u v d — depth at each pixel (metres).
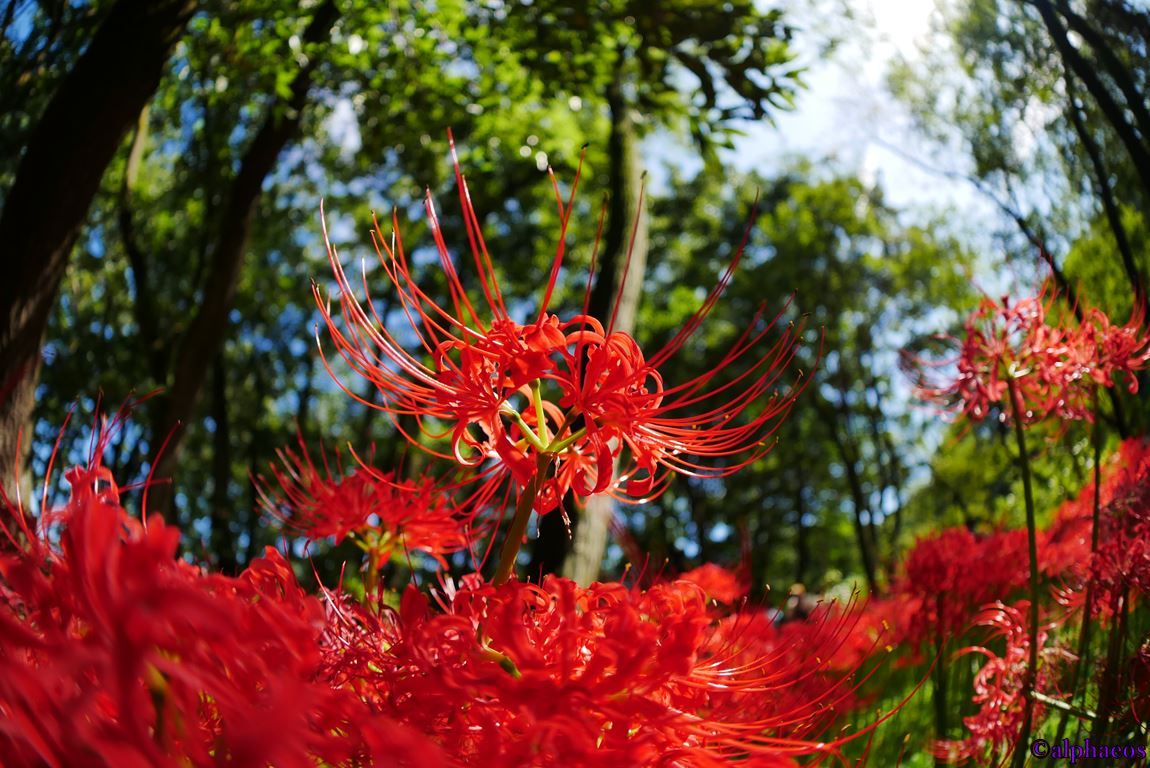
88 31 6.82
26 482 4.38
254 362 18.48
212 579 1.10
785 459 20.91
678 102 7.97
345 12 7.87
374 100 8.95
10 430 4.39
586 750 1.14
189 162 12.74
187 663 0.88
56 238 4.80
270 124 9.03
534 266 16.69
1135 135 3.61
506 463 1.53
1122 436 3.43
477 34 7.97
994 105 4.70
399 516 2.28
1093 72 3.73
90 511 0.84
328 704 0.94
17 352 4.54
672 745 1.23
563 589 1.27
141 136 10.86
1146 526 2.60
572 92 7.59
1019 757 2.47
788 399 1.68
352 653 1.35
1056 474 4.50
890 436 18.95
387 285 14.75
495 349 1.55
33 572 0.95
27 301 4.66
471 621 1.36
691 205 21.14
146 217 12.62
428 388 1.58
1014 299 2.96
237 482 17.58
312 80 8.70
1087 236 3.95
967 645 3.63
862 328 18.64
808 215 18.56
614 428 1.55
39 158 4.84
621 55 7.31
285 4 7.60
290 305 18.38
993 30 4.70
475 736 1.22
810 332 18.55
